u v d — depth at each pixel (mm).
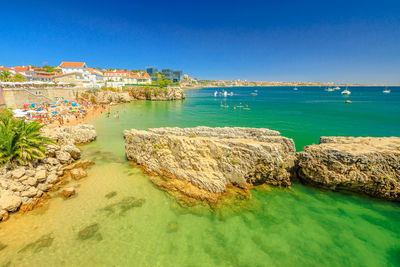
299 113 76562
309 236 15273
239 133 25953
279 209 18094
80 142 35375
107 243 14242
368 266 12961
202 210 17656
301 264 13086
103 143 36062
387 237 15227
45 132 28188
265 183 21562
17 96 56875
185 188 19797
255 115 72125
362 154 19516
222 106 97938
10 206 16016
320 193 20438
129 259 13188
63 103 71938
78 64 121500
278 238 15062
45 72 121688
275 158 20484
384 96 172500
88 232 15086
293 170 22703
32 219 16047
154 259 13266
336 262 13234
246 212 17594
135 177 22844
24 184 18516
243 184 19750
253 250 14070
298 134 45750
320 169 20625
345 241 14852
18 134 21484
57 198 18734
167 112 77812
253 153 20312
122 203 18375
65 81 109688
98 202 18438
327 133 46500
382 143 22688
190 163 21016
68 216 16578
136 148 25750
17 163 21203
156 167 23109
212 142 21000
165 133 26859
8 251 13250
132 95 123375
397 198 18812
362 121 60000
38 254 13164
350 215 17500
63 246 13828
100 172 23922
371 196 19844
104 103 94062
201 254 13711
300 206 18516
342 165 19812
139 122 57594
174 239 14828
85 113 62750
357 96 174125
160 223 16234
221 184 19281
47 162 23484
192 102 118000
